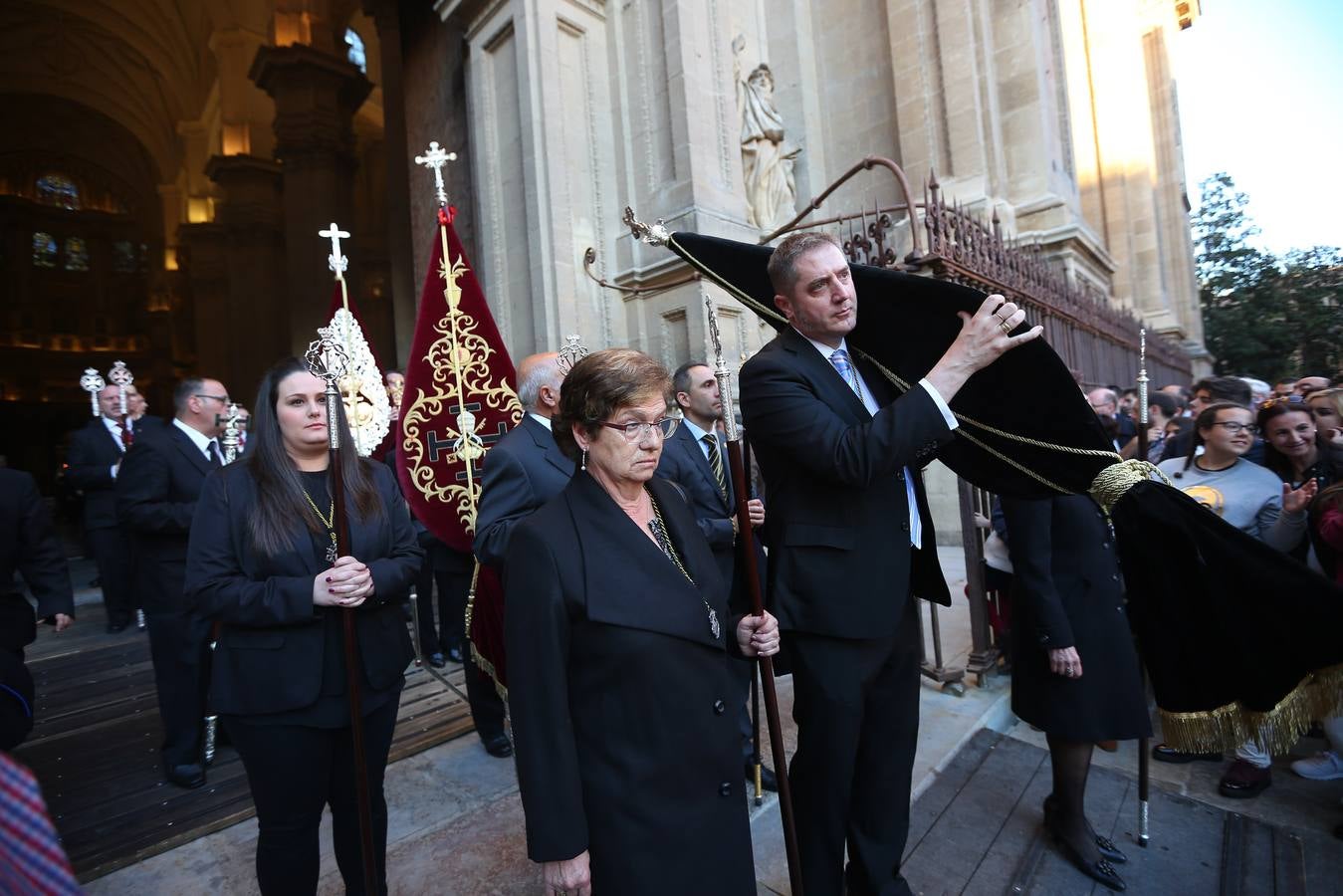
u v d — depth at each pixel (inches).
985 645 132.9
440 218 124.1
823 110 348.5
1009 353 54.2
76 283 1380.4
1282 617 57.4
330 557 67.0
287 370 68.8
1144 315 555.2
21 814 19.0
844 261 60.8
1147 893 81.4
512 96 259.4
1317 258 750.5
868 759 68.1
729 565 96.6
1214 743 60.3
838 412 61.1
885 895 65.9
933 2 313.9
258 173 756.0
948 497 249.3
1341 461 108.4
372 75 785.6
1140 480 58.3
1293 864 86.6
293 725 62.0
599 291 253.3
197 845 93.3
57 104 1191.6
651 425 50.3
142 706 142.2
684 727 48.0
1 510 85.6
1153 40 718.5
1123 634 85.4
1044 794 101.0
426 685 149.9
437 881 83.7
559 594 47.6
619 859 46.4
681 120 243.1
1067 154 388.8
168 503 108.9
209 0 738.2
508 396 126.0
